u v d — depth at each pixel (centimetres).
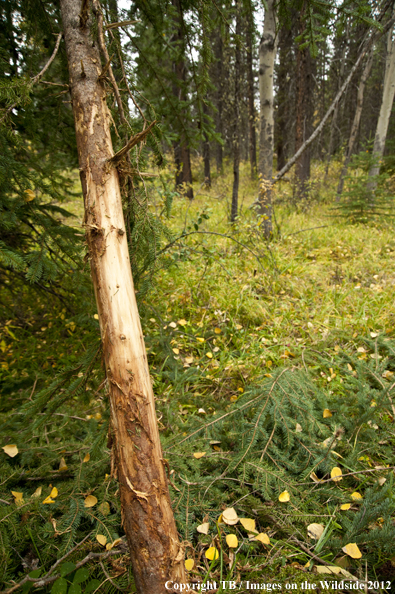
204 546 140
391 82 817
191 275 405
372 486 158
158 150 188
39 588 122
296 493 154
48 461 170
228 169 1510
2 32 237
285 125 1462
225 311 336
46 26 226
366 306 344
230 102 558
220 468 174
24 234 278
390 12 616
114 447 111
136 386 110
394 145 1010
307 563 127
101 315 117
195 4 215
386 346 265
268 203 568
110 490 151
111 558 129
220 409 221
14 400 223
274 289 391
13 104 135
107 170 122
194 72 247
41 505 142
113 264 117
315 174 989
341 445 177
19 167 188
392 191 912
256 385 221
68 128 274
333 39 885
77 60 132
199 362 283
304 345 293
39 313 345
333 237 585
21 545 132
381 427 194
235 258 456
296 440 179
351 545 127
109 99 171
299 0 235
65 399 160
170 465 164
